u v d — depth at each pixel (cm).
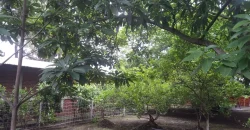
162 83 773
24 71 879
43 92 329
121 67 607
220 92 728
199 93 725
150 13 332
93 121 1023
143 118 1138
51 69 240
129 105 811
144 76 772
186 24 438
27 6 323
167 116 1250
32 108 789
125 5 285
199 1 356
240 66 157
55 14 323
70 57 257
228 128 983
